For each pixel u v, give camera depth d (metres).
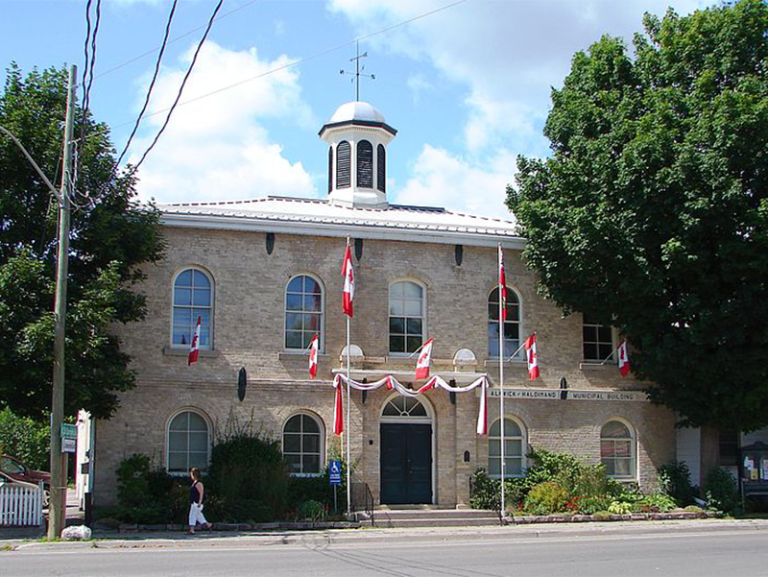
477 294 28.61
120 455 24.95
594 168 26.78
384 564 15.96
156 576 14.16
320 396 26.62
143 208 24.34
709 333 25.70
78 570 14.82
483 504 26.61
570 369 29.08
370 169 32.56
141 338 25.55
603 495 27.38
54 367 20.09
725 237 25.17
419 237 28.08
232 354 26.20
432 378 26.50
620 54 28.42
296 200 32.16
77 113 22.41
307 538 21.03
